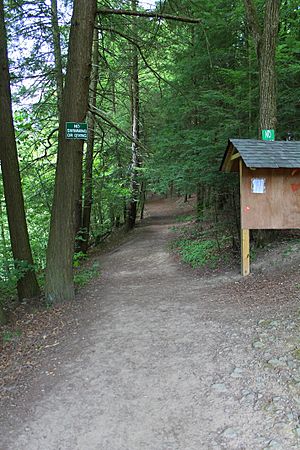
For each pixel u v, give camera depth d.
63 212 7.53
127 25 9.00
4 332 6.14
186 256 11.72
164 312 6.45
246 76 10.27
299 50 9.45
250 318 5.53
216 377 4.04
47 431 3.45
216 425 3.26
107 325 6.06
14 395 4.14
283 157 7.61
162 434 3.24
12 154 7.77
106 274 11.44
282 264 7.84
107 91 11.65
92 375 4.42
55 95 11.88
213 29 10.54
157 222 22.17
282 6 10.12
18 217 7.91
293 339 4.54
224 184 10.49
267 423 3.18
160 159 13.28
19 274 7.62
